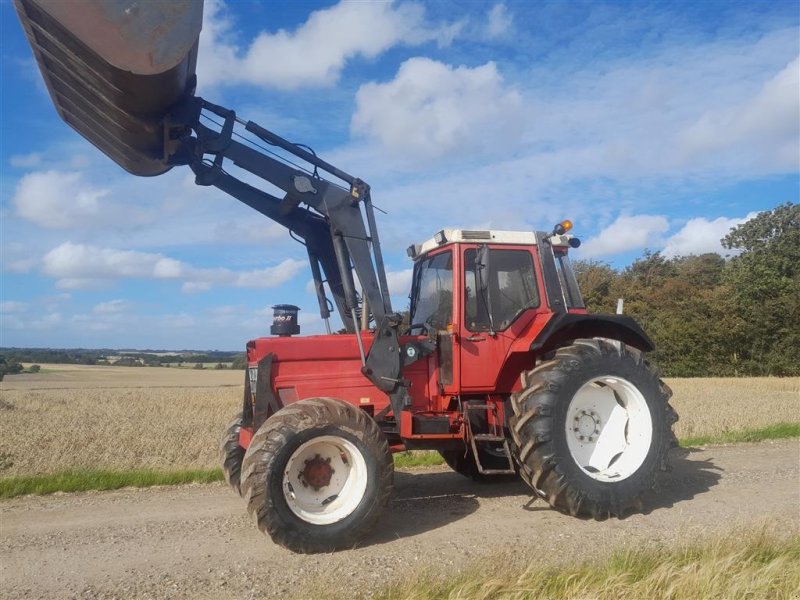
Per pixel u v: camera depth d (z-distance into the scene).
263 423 5.62
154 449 10.29
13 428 12.66
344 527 5.16
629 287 43.38
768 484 7.36
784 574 4.09
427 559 4.88
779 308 34.72
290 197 6.05
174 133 5.60
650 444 6.18
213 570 4.75
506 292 6.58
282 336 6.27
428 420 6.23
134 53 4.55
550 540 5.30
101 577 4.64
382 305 6.04
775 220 50.22
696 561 4.17
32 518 6.27
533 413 5.90
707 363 36.06
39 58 4.97
